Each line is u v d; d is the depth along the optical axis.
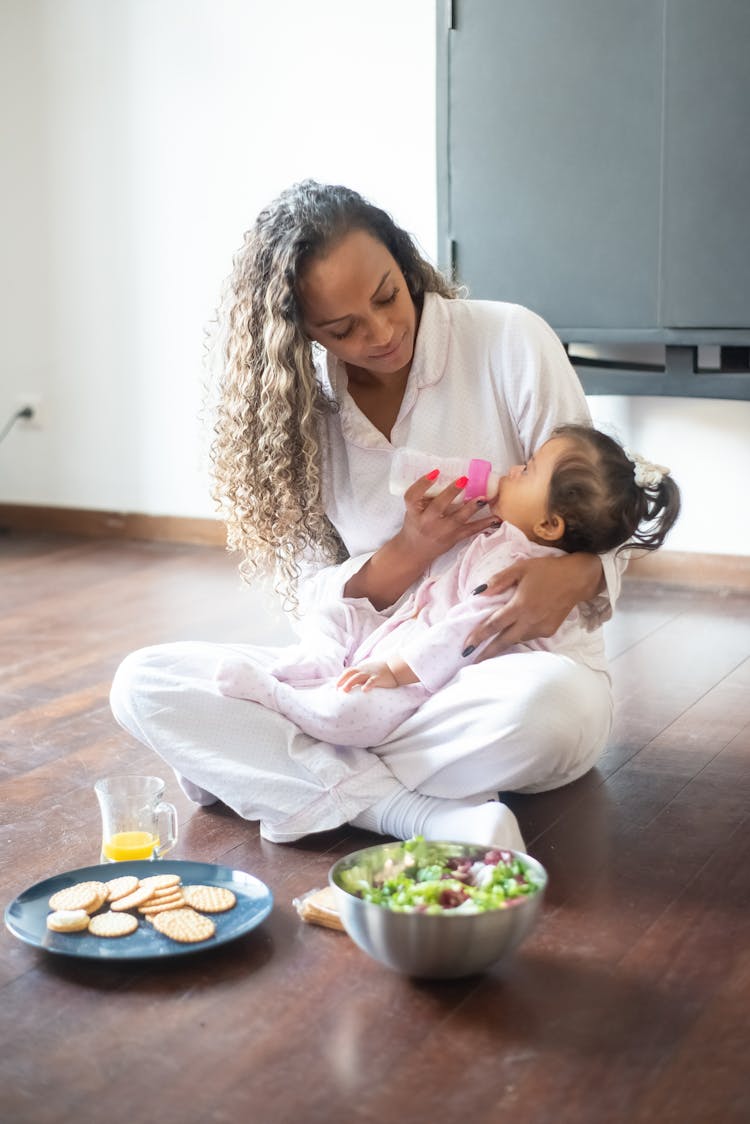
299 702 1.83
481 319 1.87
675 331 2.91
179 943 1.50
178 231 3.86
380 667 1.80
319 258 1.69
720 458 3.23
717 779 2.04
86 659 2.82
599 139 2.90
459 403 1.88
